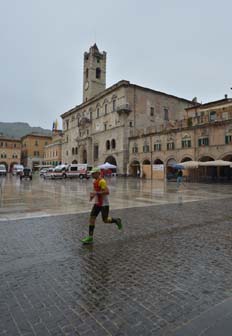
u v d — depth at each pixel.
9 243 6.11
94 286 3.94
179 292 3.75
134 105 52.38
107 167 43.16
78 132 69.69
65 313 3.18
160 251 5.65
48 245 5.99
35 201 13.80
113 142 54.78
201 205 12.63
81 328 2.87
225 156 34.62
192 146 39.06
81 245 6.03
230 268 4.70
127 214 10.02
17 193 18.27
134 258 5.20
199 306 3.35
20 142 100.38
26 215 9.66
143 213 10.26
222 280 4.18
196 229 7.68
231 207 12.00
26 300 3.49
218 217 9.53
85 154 66.31
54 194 17.61
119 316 3.11
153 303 3.43
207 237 6.80
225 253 5.54
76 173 46.16
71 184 29.36
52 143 93.62
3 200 14.20
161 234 7.07
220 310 3.24
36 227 7.74
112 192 19.45
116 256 5.30
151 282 4.09
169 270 4.59
